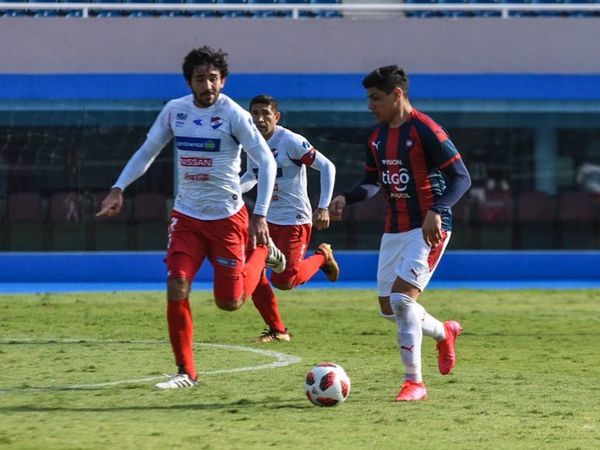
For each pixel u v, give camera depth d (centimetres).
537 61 7119
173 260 2558
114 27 6925
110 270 6819
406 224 2497
